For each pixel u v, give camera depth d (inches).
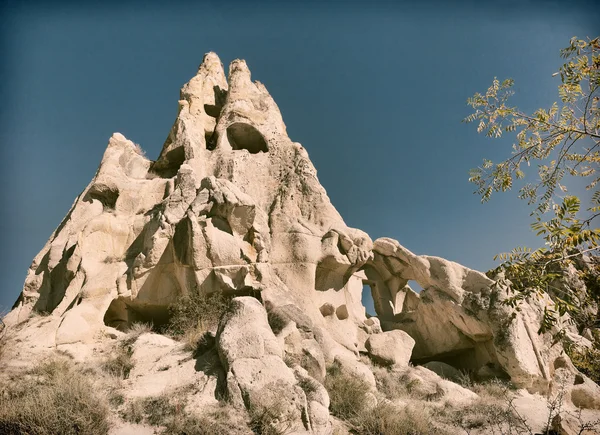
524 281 263.1
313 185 698.8
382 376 545.6
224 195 575.8
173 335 536.7
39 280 674.8
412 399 491.5
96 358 474.0
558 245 243.6
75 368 424.5
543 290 262.8
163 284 580.1
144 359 443.2
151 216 644.7
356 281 755.4
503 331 582.2
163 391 382.9
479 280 634.8
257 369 372.8
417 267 681.6
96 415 327.3
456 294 636.1
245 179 715.4
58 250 677.9
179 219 595.5
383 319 750.5
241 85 875.4
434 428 405.7
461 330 644.1
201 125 837.2
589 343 625.0
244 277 558.6
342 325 636.1
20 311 643.5
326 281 636.7
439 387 509.7
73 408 324.5
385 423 392.5
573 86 277.0
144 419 343.0
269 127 812.0
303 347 467.5
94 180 737.0
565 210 236.8
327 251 628.1
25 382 370.9
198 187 677.9
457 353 677.9
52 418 306.5
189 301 538.9
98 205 689.6
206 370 403.5
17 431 298.5
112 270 594.2
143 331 533.3
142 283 567.8
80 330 509.7
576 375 579.5
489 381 583.5
